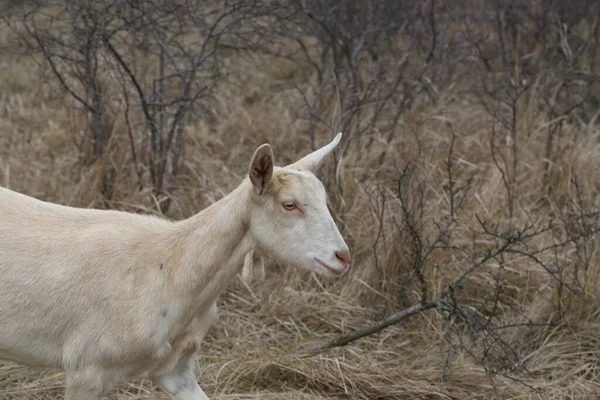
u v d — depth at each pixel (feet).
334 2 24.68
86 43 19.80
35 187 20.81
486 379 15.52
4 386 14.88
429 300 16.47
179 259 11.92
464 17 24.91
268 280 18.98
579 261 17.79
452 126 23.72
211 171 22.31
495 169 21.44
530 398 14.94
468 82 26.35
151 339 11.66
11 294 11.58
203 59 20.35
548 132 22.49
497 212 20.04
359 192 19.95
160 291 11.74
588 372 15.97
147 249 11.93
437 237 18.17
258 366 15.56
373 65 25.59
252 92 28.14
